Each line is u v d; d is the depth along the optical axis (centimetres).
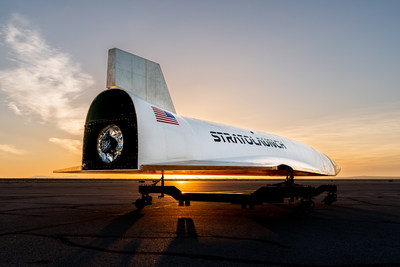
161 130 633
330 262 341
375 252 383
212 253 372
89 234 481
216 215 699
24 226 553
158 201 1041
